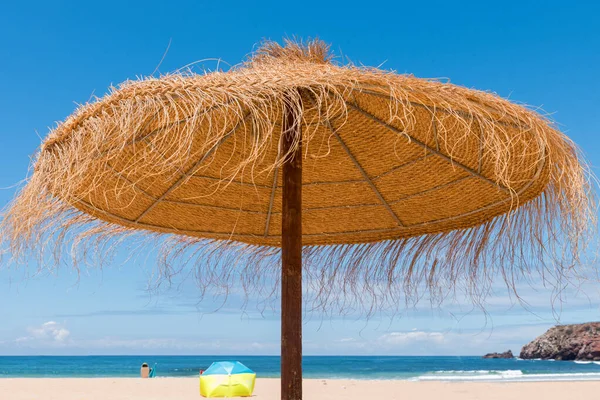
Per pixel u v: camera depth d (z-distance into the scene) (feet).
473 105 8.55
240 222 14.66
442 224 13.65
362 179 13.58
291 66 9.29
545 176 10.42
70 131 8.45
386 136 12.21
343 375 149.18
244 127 11.93
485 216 12.73
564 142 9.36
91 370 186.91
